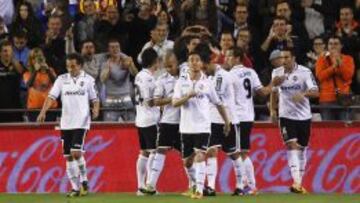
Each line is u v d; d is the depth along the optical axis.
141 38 53.81
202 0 54.06
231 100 42.88
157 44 50.50
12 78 49.38
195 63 40.22
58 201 40.59
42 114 43.00
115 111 49.06
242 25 53.72
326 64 49.38
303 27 53.50
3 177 48.00
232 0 56.50
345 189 48.41
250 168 44.09
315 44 51.53
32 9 55.22
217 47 50.66
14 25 53.91
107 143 48.06
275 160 48.03
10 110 47.81
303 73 44.59
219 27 54.56
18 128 48.00
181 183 47.62
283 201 39.47
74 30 54.00
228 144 43.22
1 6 56.03
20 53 51.72
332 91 49.28
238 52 43.72
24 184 47.91
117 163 48.00
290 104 44.75
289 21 53.31
